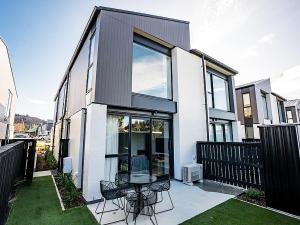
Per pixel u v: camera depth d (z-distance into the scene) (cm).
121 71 501
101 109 446
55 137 1198
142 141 563
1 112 861
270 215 341
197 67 755
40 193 461
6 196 304
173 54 696
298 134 359
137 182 351
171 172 626
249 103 1282
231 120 905
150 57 634
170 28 680
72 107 718
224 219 324
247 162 516
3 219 288
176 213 350
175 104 650
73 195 411
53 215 337
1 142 648
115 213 349
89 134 425
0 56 794
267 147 400
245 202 407
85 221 315
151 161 573
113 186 431
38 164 870
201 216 336
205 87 752
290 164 362
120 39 514
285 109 1873
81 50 691
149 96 570
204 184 557
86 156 434
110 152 484
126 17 544
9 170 320
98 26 492
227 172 563
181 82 675
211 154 614
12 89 1170
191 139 663
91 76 507
